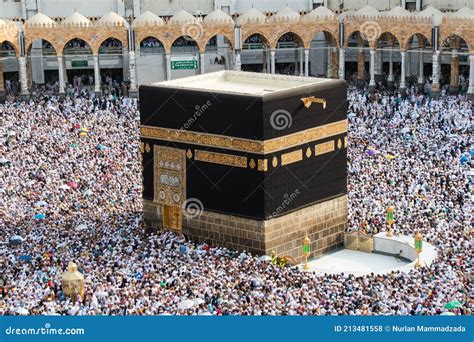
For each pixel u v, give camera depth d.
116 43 98.50
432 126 78.25
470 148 72.00
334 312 43.38
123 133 77.81
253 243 57.09
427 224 58.47
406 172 66.69
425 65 100.81
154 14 94.19
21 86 91.06
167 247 55.03
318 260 59.16
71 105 86.00
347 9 101.75
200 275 48.94
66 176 67.44
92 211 61.81
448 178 65.00
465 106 83.19
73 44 98.00
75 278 46.28
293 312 43.03
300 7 102.50
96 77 92.12
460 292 46.31
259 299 45.06
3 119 80.75
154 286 46.94
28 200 63.00
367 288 47.22
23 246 54.72
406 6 99.50
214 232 58.50
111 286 47.00
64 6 98.75
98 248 54.34
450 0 96.69
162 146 59.47
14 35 90.19
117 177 67.81
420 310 43.72
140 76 97.38
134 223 60.16
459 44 91.19
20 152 72.12
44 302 45.06
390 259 58.41
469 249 53.28
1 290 47.47
